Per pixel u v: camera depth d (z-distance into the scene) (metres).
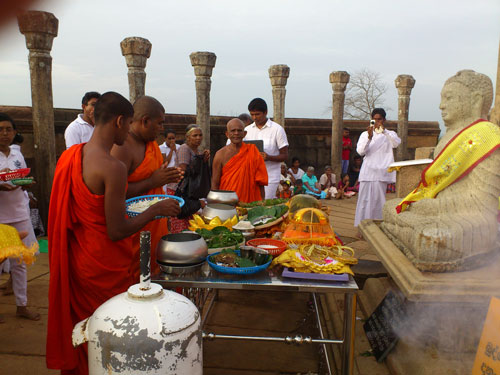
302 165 11.33
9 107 6.39
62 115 7.29
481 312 2.15
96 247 2.09
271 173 5.20
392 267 2.30
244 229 2.82
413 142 12.55
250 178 4.24
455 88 2.38
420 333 2.29
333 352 2.75
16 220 3.56
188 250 2.17
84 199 2.04
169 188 5.52
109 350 1.49
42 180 5.92
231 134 4.21
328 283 2.10
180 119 9.18
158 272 2.24
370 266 3.72
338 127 10.26
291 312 3.65
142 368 1.48
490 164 2.20
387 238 2.70
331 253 2.33
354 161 11.16
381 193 5.75
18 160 3.98
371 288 3.31
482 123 2.26
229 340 3.16
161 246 2.21
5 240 2.05
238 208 3.37
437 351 2.23
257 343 3.12
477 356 1.82
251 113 5.25
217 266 2.16
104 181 2.01
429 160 3.18
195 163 4.23
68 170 2.08
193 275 2.18
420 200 2.45
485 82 2.35
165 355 1.49
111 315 1.52
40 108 5.73
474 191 2.25
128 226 2.11
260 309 3.70
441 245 2.08
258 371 2.77
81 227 2.13
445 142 2.42
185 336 1.53
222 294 4.02
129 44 6.35
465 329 2.20
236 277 2.17
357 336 2.84
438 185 2.41
